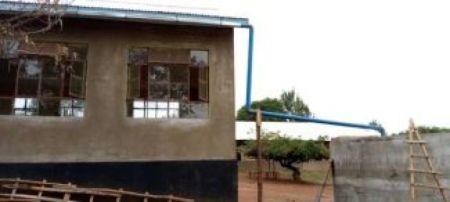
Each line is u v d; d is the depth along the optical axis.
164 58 12.12
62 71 11.46
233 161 12.12
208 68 12.37
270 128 37.84
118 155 11.48
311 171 39.16
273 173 33.09
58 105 11.38
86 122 11.41
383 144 10.47
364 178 10.97
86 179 11.21
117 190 10.61
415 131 9.43
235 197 12.01
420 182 9.43
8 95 11.08
